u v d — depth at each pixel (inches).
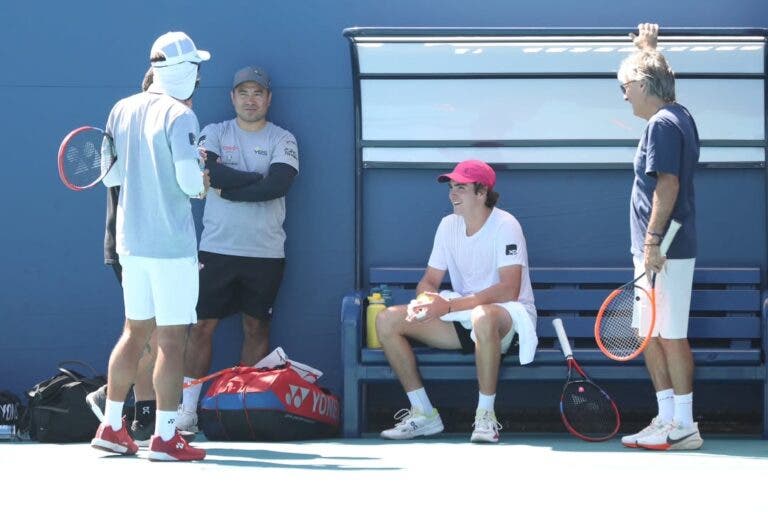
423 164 1154.0
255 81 1128.2
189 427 1120.8
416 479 764.6
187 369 1130.0
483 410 1021.2
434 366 1056.2
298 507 648.4
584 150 1148.5
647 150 946.7
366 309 1117.7
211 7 1174.3
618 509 647.8
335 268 1176.8
